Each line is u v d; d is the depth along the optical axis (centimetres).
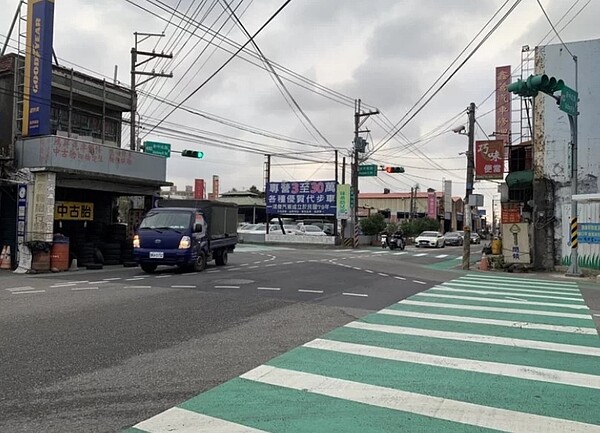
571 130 1914
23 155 1762
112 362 585
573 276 1897
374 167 4047
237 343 682
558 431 411
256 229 4878
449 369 578
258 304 993
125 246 1970
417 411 448
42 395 476
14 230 1739
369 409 451
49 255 1642
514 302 1110
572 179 1894
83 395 478
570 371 577
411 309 980
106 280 1382
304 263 2119
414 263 2470
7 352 618
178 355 619
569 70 2142
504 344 701
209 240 1783
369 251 3612
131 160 2014
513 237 2200
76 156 1775
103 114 2305
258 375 544
